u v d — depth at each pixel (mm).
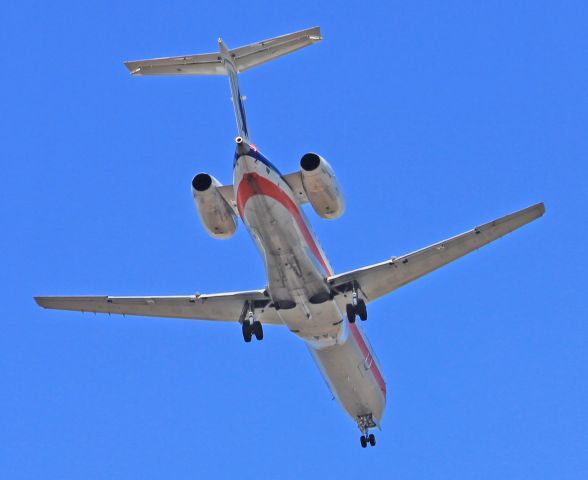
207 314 95562
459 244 88000
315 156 84062
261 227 82062
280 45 88875
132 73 89625
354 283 89438
